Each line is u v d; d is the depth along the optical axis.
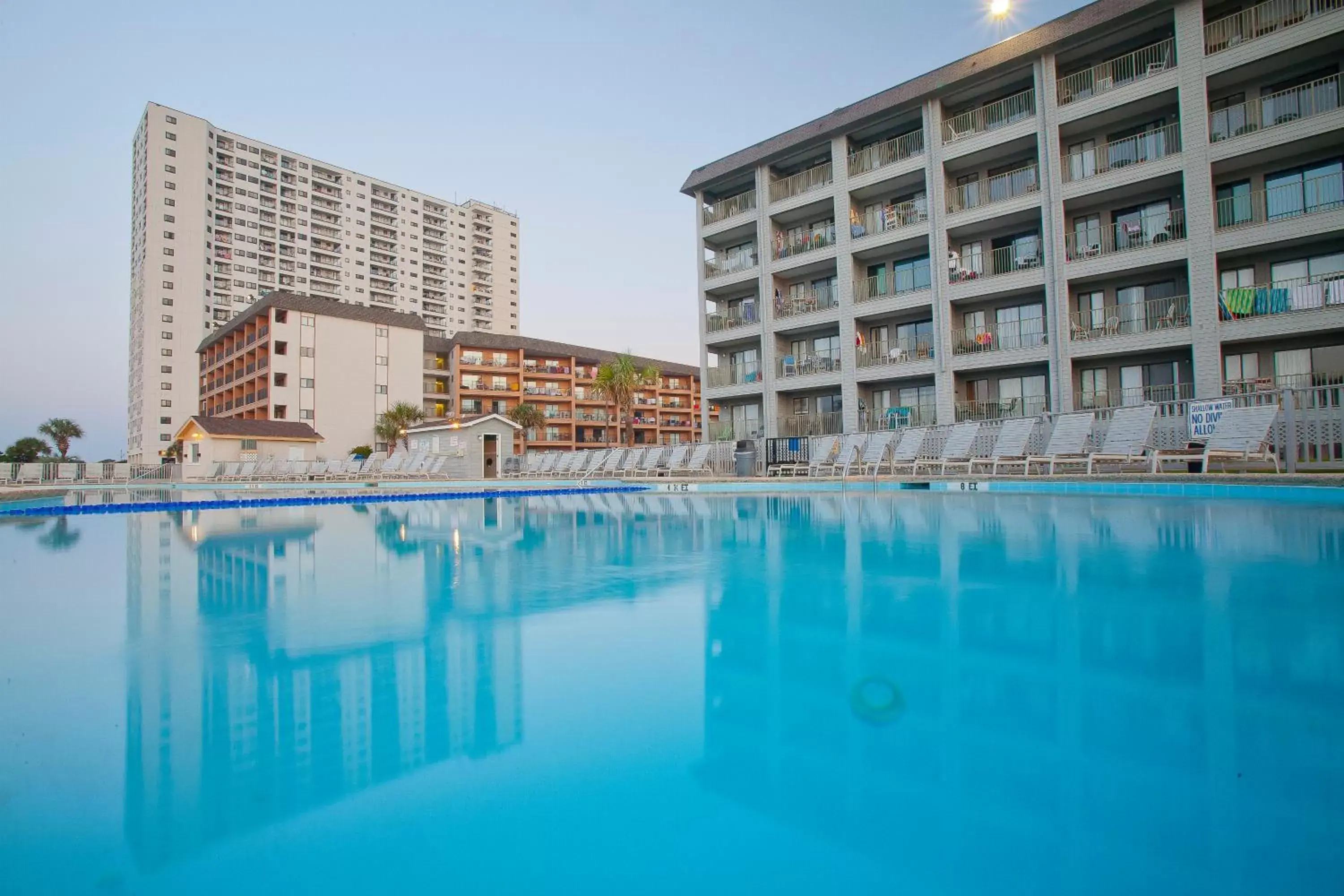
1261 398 10.35
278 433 39.53
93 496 21.19
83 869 1.19
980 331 22.73
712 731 1.76
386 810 1.39
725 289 30.11
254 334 50.47
